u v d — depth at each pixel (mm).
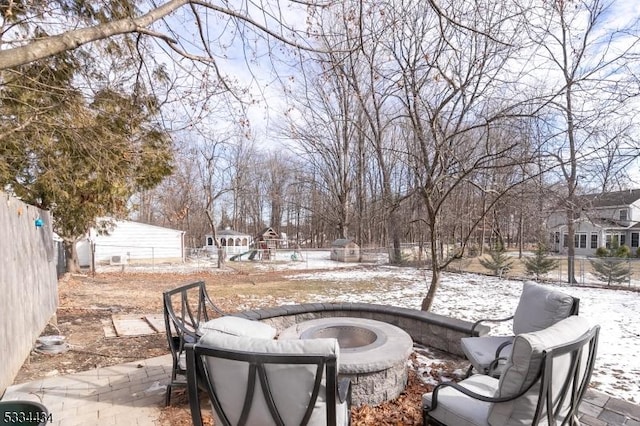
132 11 3963
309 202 35000
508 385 1805
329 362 1595
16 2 3871
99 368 3729
